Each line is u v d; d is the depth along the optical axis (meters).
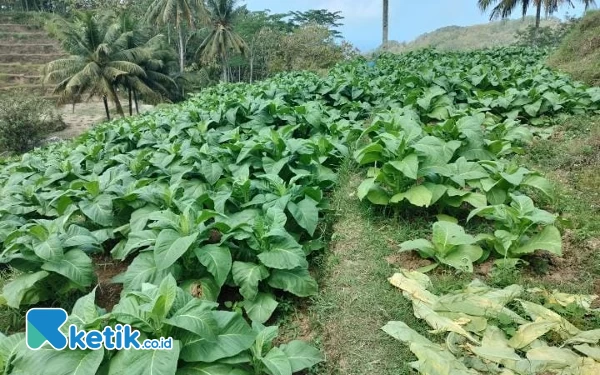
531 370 2.53
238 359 2.71
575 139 6.28
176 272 3.54
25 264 3.62
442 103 7.47
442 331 2.96
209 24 40.88
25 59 48.03
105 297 4.05
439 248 3.75
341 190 5.26
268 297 3.57
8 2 65.00
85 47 28.41
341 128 6.66
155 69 33.31
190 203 4.03
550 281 3.52
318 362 3.00
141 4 50.47
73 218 5.13
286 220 4.03
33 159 7.24
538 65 11.28
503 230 3.85
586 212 4.40
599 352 2.59
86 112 39.16
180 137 7.32
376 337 3.11
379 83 9.98
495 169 4.52
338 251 4.19
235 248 3.81
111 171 5.55
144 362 2.43
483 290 3.31
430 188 4.33
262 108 7.29
